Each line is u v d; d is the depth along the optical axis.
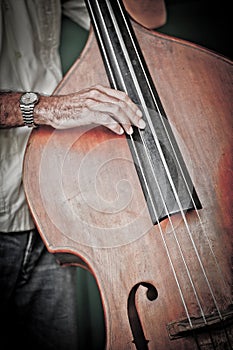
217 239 0.88
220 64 1.08
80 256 0.93
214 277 0.85
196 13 2.10
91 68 1.10
